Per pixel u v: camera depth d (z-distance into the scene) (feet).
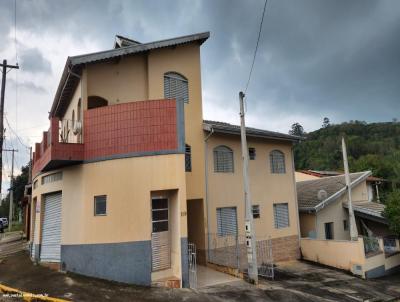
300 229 66.33
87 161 39.11
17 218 194.39
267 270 50.88
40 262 45.78
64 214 41.32
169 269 38.29
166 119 38.29
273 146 62.08
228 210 53.26
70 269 39.34
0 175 61.52
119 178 37.47
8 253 59.57
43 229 47.78
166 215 39.42
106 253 36.68
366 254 52.24
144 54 49.65
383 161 143.33
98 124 39.22
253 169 57.93
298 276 48.80
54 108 56.59
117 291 32.83
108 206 37.35
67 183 41.52
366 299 40.04
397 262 58.03
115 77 46.91
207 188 50.72
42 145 46.39
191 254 40.86
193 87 52.90
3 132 62.95
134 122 38.14
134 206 36.70
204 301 32.27
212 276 43.04
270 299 35.24
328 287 43.55
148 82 48.49
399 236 66.39
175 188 37.22
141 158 37.42
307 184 84.48
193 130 51.29
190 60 53.42
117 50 44.37
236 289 37.47
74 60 40.81
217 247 49.93
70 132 45.85
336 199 68.39
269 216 58.44
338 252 54.34
